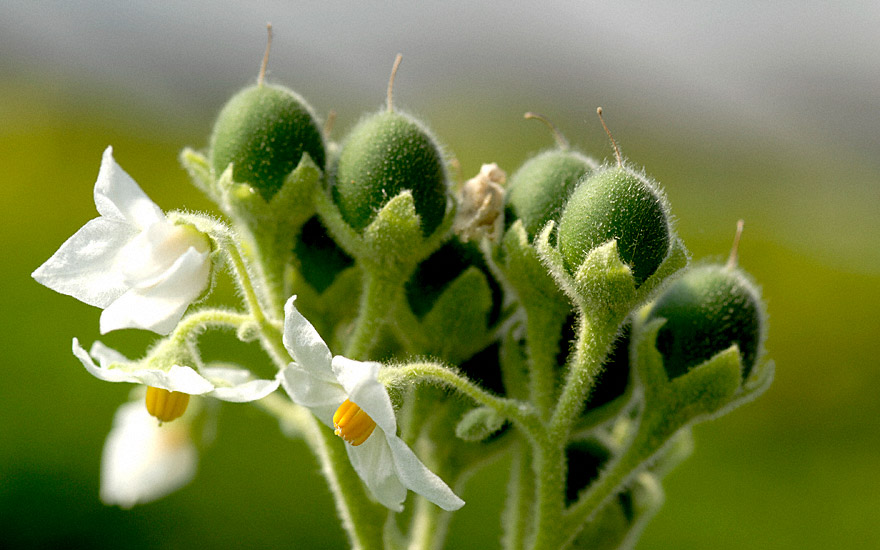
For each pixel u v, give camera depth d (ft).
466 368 0.59
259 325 0.56
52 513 1.27
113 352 0.56
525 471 0.59
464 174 2.89
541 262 0.57
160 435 0.66
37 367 1.36
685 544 1.36
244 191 0.57
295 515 1.27
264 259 0.58
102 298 0.55
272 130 0.58
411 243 0.57
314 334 0.53
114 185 0.54
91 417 1.33
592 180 0.56
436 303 0.59
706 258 0.60
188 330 0.56
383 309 0.58
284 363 0.56
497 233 0.58
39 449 1.30
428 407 0.59
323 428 0.58
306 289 0.60
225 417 1.31
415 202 0.58
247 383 0.54
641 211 0.55
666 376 0.57
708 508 1.42
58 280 0.54
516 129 3.96
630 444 0.58
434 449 0.59
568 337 0.58
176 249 0.55
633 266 0.56
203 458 1.29
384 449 0.54
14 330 1.39
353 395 0.53
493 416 0.56
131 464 0.65
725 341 0.58
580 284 0.56
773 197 3.10
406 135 0.58
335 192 0.58
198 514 1.27
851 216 2.91
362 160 0.58
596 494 0.57
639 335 0.58
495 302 0.59
